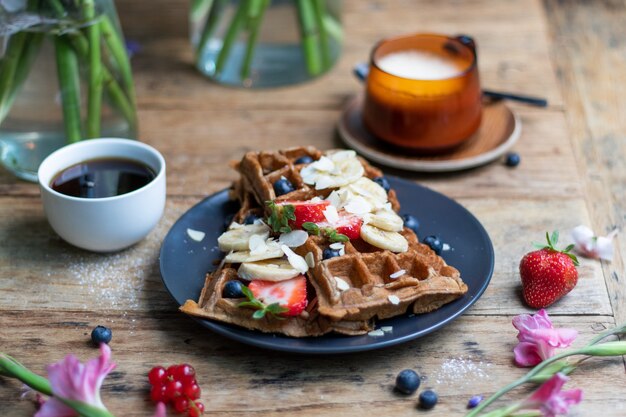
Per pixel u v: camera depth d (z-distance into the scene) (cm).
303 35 128
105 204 100
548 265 98
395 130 116
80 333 97
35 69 108
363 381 93
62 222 101
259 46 128
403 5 147
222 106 127
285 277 94
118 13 143
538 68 134
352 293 93
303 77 131
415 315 95
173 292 97
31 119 110
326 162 105
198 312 93
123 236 102
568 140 122
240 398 91
